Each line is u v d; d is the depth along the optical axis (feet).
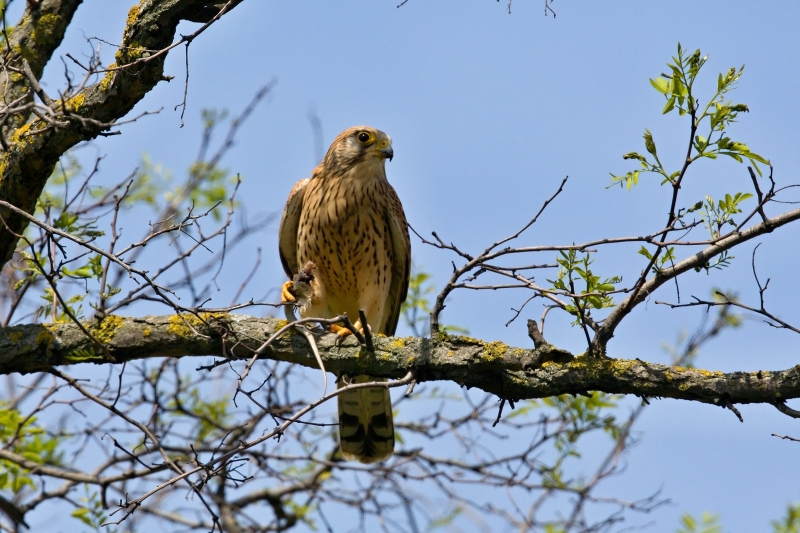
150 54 29.07
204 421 43.50
